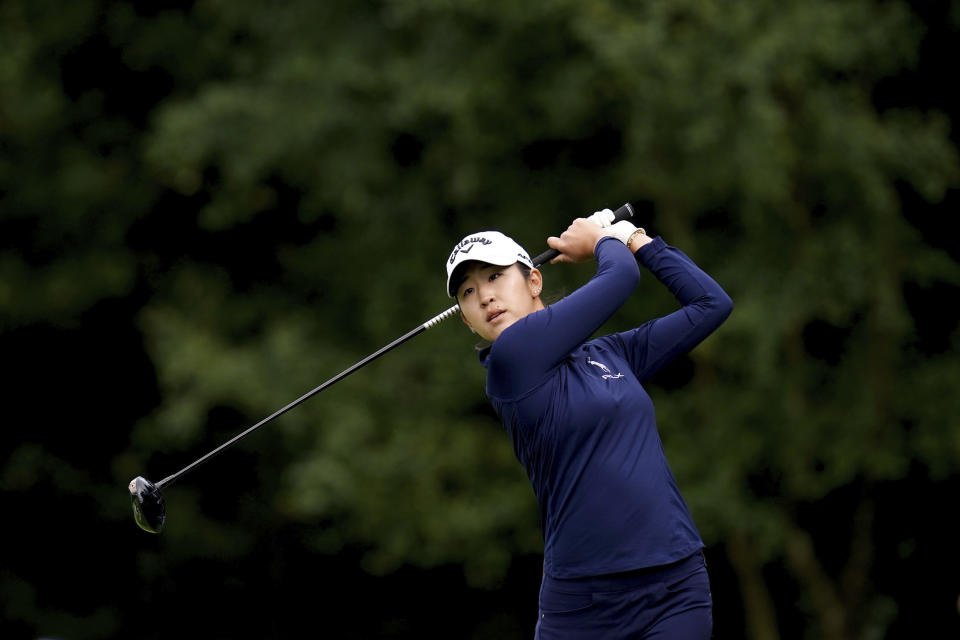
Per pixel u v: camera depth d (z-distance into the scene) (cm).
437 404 4134
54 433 5628
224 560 5566
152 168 5044
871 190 3725
